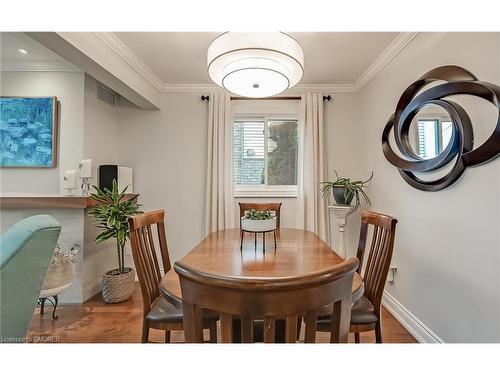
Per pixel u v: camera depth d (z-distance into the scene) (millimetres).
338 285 607
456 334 1588
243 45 1479
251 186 3371
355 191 2721
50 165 2688
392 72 2373
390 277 2348
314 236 2016
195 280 578
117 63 2289
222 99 3162
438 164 1658
